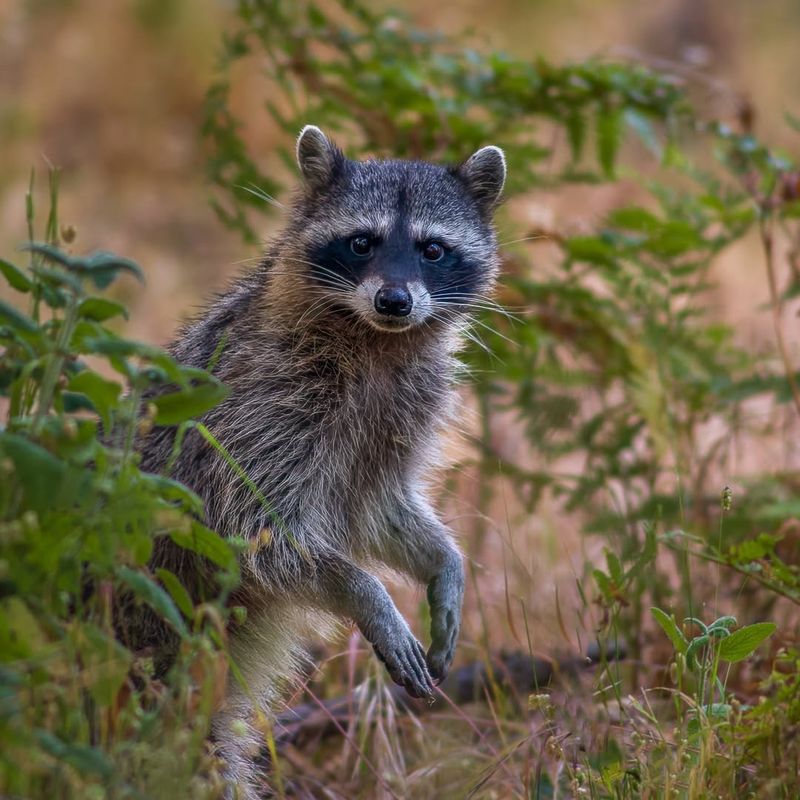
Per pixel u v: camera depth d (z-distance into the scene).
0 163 20.69
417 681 8.22
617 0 25.94
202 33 22.66
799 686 7.16
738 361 12.10
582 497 11.40
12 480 5.43
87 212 19.84
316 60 12.74
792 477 10.98
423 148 12.59
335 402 8.87
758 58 25.44
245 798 8.23
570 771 7.18
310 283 9.12
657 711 8.84
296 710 9.71
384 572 9.68
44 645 5.46
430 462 9.74
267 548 8.38
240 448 8.58
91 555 5.67
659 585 10.12
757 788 6.94
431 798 8.57
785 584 8.39
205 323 9.23
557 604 8.80
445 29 23.86
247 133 20.98
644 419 11.61
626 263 12.63
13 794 5.22
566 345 12.40
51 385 5.58
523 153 12.53
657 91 12.17
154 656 7.68
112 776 5.15
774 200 11.36
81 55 22.67
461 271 9.89
